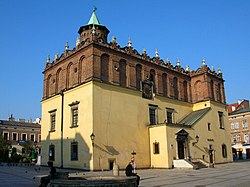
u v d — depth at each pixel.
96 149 32.47
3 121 76.38
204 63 49.09
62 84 40.00
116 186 13.64
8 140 70.25
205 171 31.84
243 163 47.12
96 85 34.34
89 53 35.62
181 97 47.12
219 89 51.72
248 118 74.12
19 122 80.06
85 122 34.03
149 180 22.91
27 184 19.80
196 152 41.25
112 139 34.41
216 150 45.94
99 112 33.84
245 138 73.94
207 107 47.25
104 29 45.41
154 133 38.47
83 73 36.34
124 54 39.00
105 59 36.66
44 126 42.41
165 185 19.25
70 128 36.47
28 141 71.19
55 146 38.97
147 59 42.44
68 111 37.47
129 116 37.19
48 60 44.59
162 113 42.44
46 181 16.14
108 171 31.89
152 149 38.25
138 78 40.47
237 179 22.55
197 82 49.50
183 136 39.47
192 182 21.00
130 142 36.41
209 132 45.28
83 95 35.16
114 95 36.03
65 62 40.16
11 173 28.86
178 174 28.39
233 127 77.06
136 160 36.47
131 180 14.39
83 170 32.84
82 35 45.09
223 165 42.56
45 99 43.03
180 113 45.84
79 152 34.22
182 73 48.56
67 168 35.72
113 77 36.66
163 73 44.84
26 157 57.88
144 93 40.47
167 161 36.12
